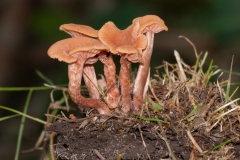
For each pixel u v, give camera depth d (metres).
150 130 0.61
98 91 0.63
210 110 0.62
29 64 1.05
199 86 0.64
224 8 0.96
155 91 0.64
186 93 0.63
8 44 1.01
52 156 0.66
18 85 1.04
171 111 0.62
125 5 1.04
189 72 0.65
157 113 0.62
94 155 0.61
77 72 0.61
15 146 0.99
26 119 1.01
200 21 1.04
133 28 0.62
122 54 0.61
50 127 0.62
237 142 0.61
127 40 0.62
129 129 0.61
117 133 0.61
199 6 1.05
